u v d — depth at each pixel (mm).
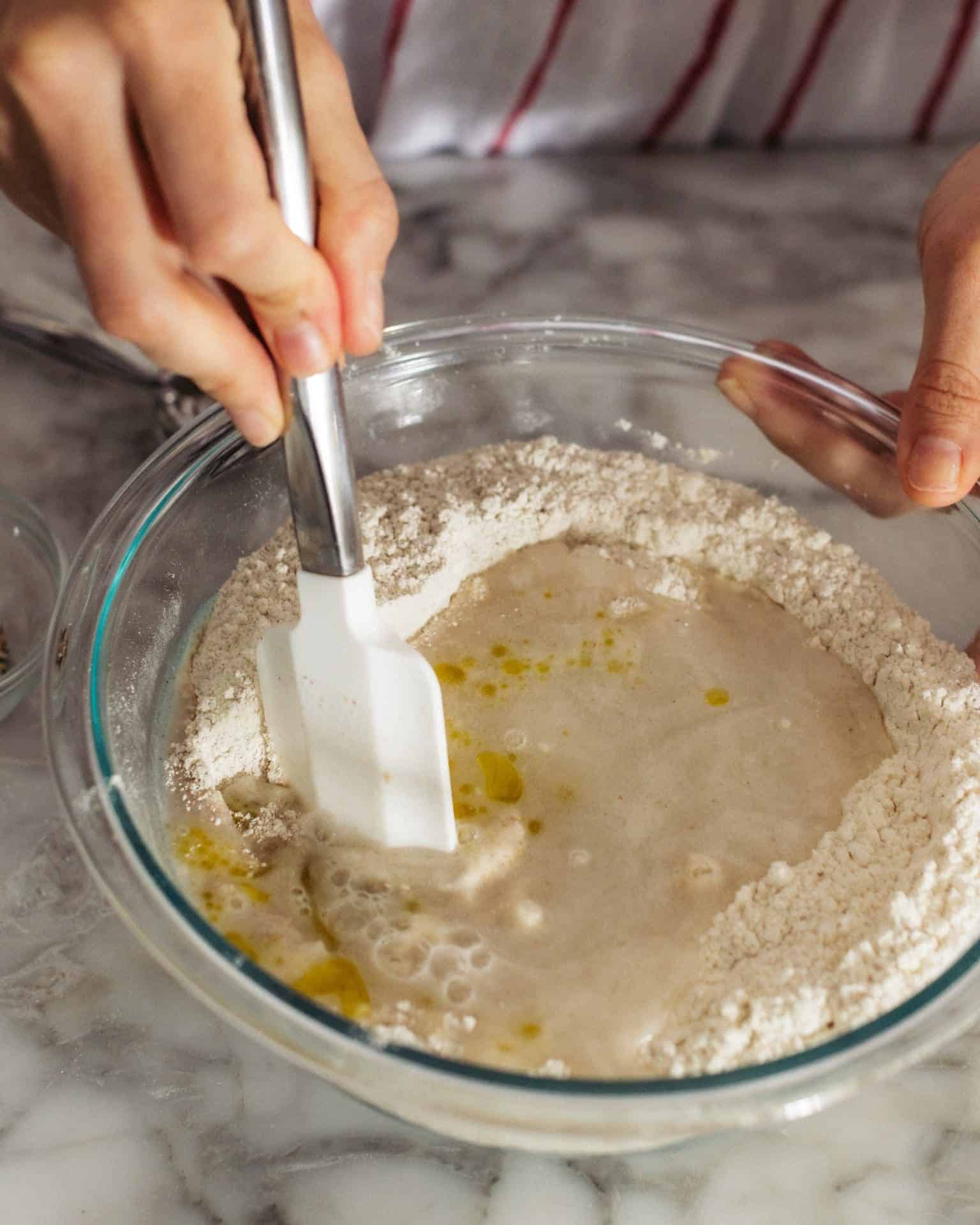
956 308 493
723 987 436
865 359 666
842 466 550
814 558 548
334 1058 385
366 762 459
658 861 471
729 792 489
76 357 621
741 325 680
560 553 558
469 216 740
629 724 506
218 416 515
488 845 470
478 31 723
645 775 492
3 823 502
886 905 443
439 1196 433
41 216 447
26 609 552
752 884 462
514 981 441
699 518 557
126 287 390
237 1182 433
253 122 382
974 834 453
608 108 768
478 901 460
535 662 522
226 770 482
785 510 562
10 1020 460
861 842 469
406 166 771
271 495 537
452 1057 396
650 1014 434
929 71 759
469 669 520
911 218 749
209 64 375
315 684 454
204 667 501
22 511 562
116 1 373
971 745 479
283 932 446
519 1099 380
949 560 525
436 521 544
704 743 501
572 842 476
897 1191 437
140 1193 431
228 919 448
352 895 458
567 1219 430
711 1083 384
